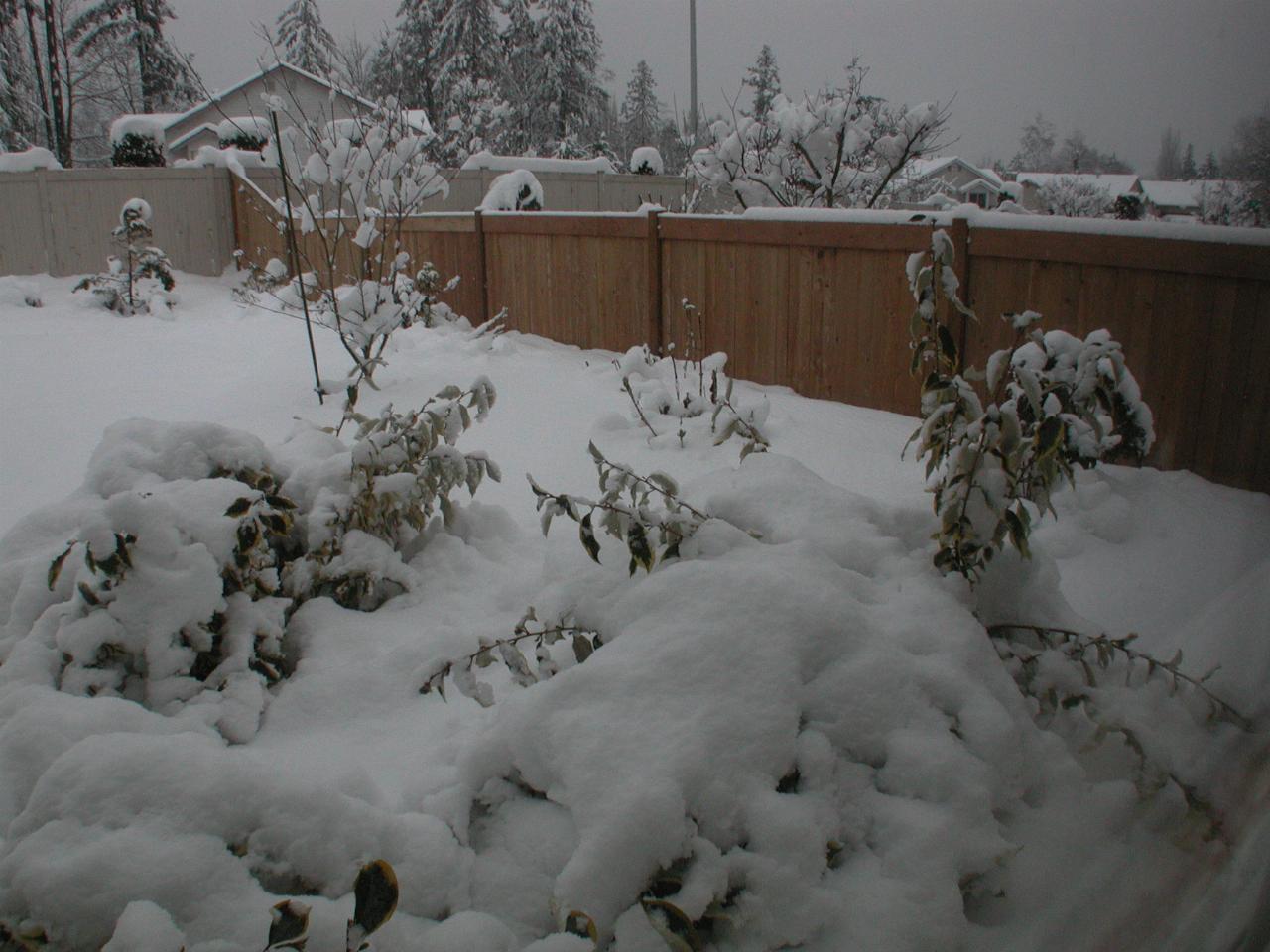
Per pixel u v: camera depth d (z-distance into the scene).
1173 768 2.02
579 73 23.58
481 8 22.52
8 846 1.55
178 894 1.48
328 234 10.08
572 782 1.71
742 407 5.09
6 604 2.72
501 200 11.00
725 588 2.00
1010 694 2.06
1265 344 4.21
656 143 22.14
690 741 1.72
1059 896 1.80
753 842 1.66
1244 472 4.34
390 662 2.60
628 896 1.59
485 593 3.10
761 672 1.85
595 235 7.96
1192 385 4.52
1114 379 3.35
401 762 2.26
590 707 1.81
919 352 2.54
